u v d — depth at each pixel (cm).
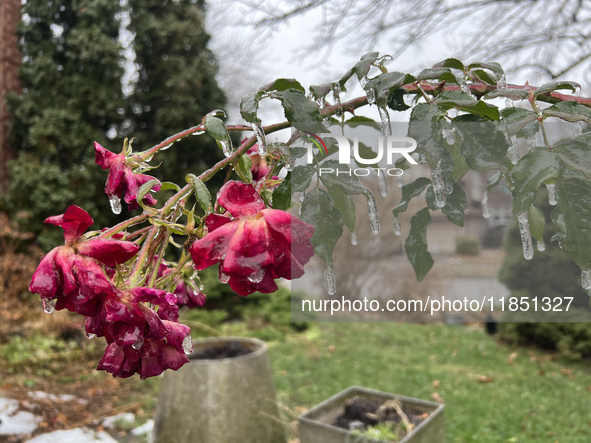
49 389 382
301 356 509
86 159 709
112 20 774
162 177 755
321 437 182
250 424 214
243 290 40
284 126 51
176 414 213
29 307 515
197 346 265
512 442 303
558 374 444
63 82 736
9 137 739
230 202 41
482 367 470
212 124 48
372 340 575
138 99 796
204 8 897
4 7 750
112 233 41
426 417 188
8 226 586
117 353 42
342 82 52
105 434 317
